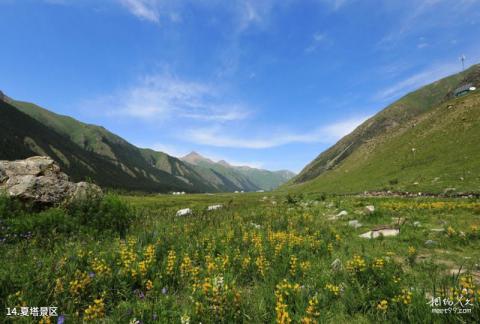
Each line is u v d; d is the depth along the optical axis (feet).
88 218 37.04
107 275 19.17
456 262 24.54
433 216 47.73
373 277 19.61
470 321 13.37
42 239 27.22
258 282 21.11
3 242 26.32
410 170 183.52
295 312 16.01
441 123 236.84
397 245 31.01
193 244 29.04
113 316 15.29
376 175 223.71
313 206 78.02
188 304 17.12
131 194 513.45
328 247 28.78
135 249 25.85
